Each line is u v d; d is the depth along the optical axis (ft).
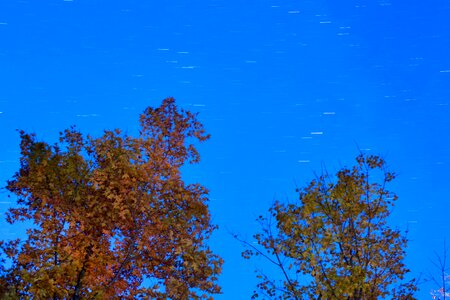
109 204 46.96
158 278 46.96
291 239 45.11
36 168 46.29
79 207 46.39
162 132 52.42
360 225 45.14
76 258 44.45
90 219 46.39
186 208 48.34
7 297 39.73
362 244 43.98
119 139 49.26
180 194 48.75
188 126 53.11
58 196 46.21
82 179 47.29
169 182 48.88
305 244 43.86
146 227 47.34
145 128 53.01
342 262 43.45
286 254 44.80
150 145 50.88
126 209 46.16
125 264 46.83
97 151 48.85
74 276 43.34
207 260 45.98
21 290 41.50
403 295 43.45
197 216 48.16
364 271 41.55
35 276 40.98
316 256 43.47
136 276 47.60
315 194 46.06
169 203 48.52
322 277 42.39
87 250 45.78
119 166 47.50
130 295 46.42
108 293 45.55
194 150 52.65
